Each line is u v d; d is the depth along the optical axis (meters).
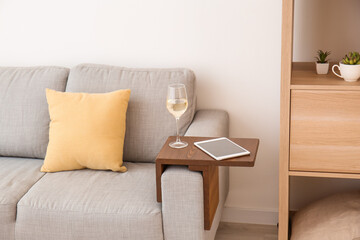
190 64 2.64
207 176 1.92
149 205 2.02
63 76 2.57
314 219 2.30
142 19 2.63
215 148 1.99
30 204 2.08
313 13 2.43
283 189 2.12
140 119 2.43
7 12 2.75
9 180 2.26
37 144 2.51
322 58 2.21
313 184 2.62
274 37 2.50
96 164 2.31
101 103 2.34
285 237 2.18
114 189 2.14
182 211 1.95
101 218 2.01
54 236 2.06
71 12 2.69
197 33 2.59
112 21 2.67
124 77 2.49
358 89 1.94
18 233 2.10
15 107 2.54
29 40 2.78
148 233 1.99
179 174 1.92
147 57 2.68
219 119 2.45
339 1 2.39
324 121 2.01
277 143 2.64
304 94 2.00
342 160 2.04
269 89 2.57
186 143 2.08
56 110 2.37
